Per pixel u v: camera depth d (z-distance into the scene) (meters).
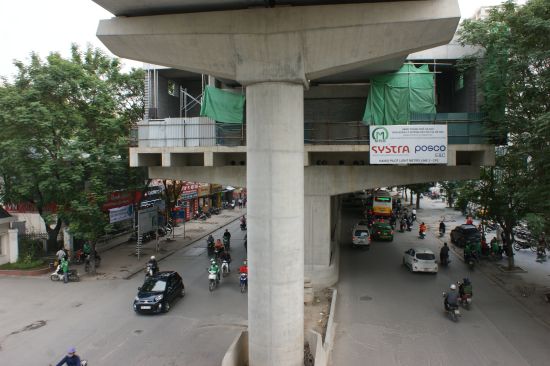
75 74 25.27
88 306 18.78
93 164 23.70
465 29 19.33
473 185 25.77
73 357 11.40
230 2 11.43
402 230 38.44
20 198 26.50
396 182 20.89
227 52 12.27
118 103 29.14
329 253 21.52
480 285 21.55
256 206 12.34
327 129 20.83
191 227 41.69
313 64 12.22
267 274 12.23
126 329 16.03
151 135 21.66
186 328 16.09
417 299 19.30
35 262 25.14
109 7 11.88
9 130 23.69
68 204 24.28
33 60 25.02
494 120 19.09
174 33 12.21
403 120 20.41
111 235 34.62
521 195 17.39
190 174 22.80
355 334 15.23
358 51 12.02
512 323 16.38
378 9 11.37
